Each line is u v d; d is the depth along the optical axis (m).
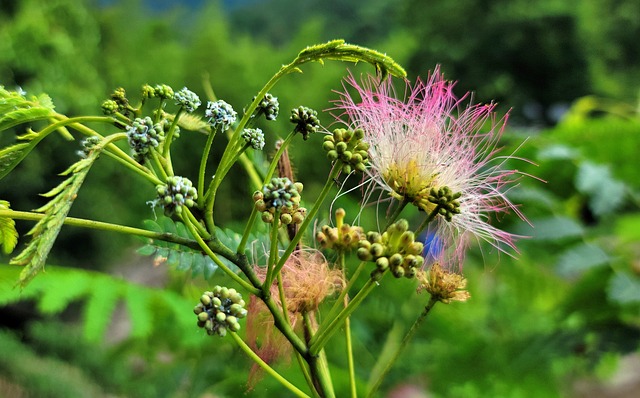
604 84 4.16
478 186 0.25
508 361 0.49
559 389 0.50
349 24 5.81
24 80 1.99
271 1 7.01
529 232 0.44
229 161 0.19
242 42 2.93
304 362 0.22
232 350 0.44
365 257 0.19
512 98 4.06
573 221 0.45
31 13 2.06
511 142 0.56
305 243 0.24
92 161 0.16
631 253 0.50
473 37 4.15
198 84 2.61
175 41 3.36
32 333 1.54
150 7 4.08
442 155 0.24
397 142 0.23
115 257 2.20
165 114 0.20
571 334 0.48
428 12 4.29
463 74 4.19
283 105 2.35
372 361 0.50
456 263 0.25
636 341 0.46
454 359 0.50
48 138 1.94
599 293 0.47
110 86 2.57
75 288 0.39
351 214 0.42
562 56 4.08
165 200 0.17
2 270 0.35
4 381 1.40
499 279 0.61
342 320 0.19
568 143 0.66
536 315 0.59
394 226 0.19
